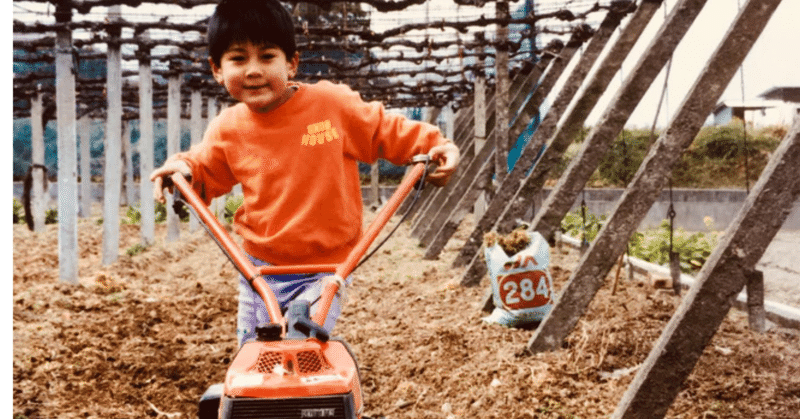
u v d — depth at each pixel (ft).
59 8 25.12
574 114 20.34
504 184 28.14
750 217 9.74
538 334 15.29
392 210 7.29
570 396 12.78
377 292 25.46
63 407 13.06
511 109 36.32
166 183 8.01
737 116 85.46
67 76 25.13
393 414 12.69
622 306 19.81
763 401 12.17
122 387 14.37
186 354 17.10
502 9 28.81
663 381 10.09
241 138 7.99
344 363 5.87
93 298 23.39
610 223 14.98
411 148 8.09
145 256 33.40
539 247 17.90
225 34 7.19
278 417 5.36
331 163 7.87
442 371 14.75
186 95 49.06
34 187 46.98
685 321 9.98
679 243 32.37
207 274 30.81
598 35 25.03
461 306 21.22
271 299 6.59
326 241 7.90
